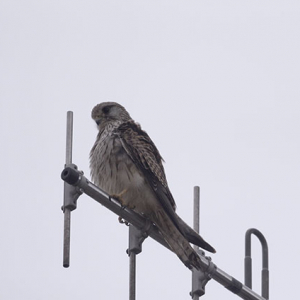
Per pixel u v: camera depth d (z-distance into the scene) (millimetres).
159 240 11453
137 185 12320
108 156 12703
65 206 9273
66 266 9109
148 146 12797
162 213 11758
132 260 10117
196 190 11500
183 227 11383
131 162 12516
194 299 10625
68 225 9242
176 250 11078
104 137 13039
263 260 12375
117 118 14062
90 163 13055
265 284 12242
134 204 12344
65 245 9180
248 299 10922
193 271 10750
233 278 10844
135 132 13031
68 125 9758
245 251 12258
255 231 12438
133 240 10195
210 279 10719
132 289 9891
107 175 12672
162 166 12820
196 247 11273
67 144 9664
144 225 10086
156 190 12227
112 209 9789
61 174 9211
